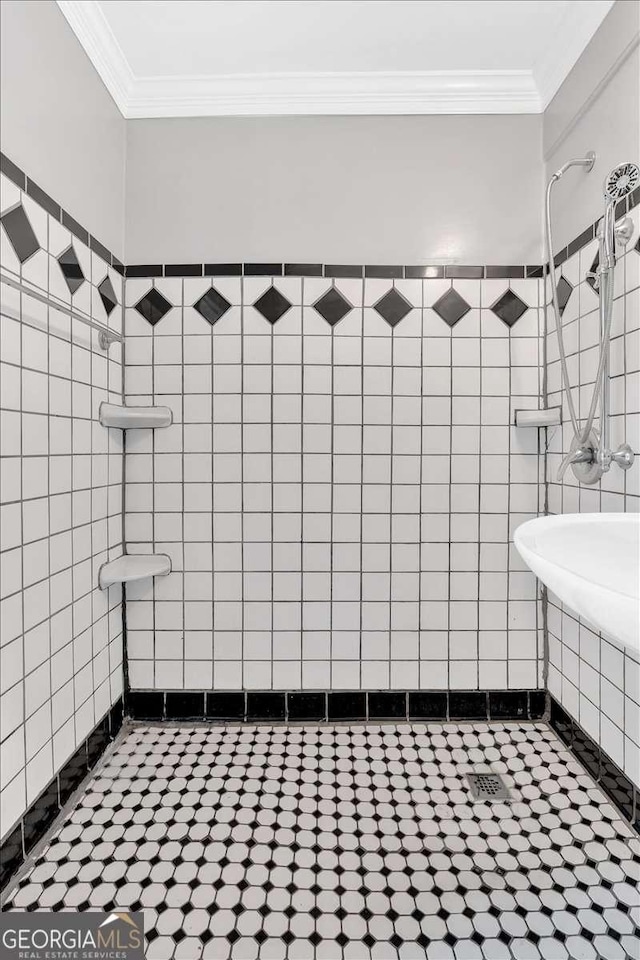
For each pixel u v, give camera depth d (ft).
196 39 4.83
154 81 5.29
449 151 5.49
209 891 3.46
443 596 5.57
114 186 5.26
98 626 4.96
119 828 4.02
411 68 5.23
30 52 3.82
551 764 4.83
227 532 5.52
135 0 4.39
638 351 3.99
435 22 4.68
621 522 3.76
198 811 4.21
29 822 3.77
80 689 4.58
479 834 3.94
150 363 5.47
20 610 3.68
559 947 3.09
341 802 4.31
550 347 5.39
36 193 3.91
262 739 5.25
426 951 3.08
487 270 5.50
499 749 5.07
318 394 5.47
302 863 3.68
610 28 4.27
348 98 5.39
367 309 5.47
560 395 5.20
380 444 5.50
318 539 5.52
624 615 2.44
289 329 5.45
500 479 5.54
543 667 5.61
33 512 3.84
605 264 4.01
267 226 5.47
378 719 5.58
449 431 5.51
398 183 5.48
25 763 3.74
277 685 5.57
